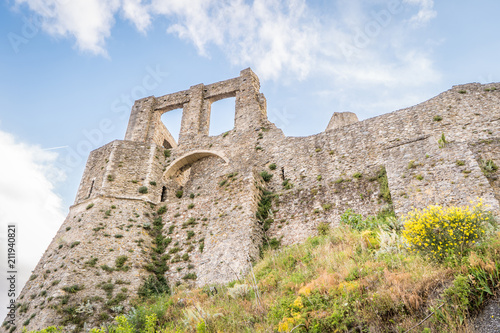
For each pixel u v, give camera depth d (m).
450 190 16.66
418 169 18.17
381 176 20.95
